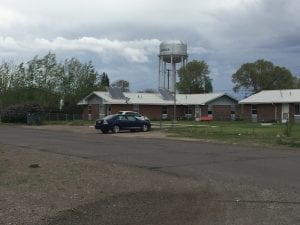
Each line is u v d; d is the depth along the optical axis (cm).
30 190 1166
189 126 4625
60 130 4341
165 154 2089
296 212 971
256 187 1269
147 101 7056
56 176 1380
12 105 6406
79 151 2217
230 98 7225
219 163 1775
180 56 7706
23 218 901
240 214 959
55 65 7931
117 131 3934
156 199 1108
